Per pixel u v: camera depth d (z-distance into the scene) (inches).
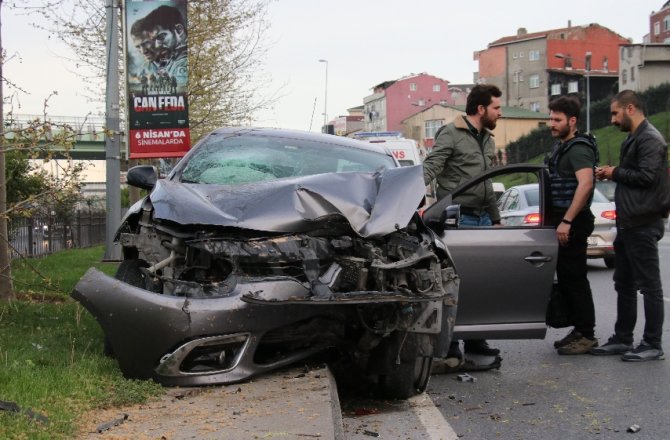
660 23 3577.8
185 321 179.5
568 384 235.3
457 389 232.4
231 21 740.0
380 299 181.2
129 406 172.2
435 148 277.6
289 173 247.1
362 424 191.2
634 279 268.5
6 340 245.1
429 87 4097.0
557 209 274.8
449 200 252.5
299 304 177.6
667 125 2064.5
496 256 247.3
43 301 352.2
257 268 193.5
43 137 259.6
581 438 182.2
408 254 202.4
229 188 221.8
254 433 152.1
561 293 281.4
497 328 249.6
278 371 198.5
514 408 209.3
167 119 492.1
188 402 173.8
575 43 3806.6
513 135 3427.7
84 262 631.2
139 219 224.4
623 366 257.9
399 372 205.0
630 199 263.3
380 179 224.2
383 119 4178.2
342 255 199.6
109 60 490.9
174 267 202.5
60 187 269.9
